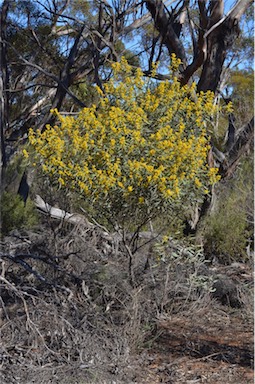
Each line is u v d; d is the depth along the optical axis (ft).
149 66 38.65
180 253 26.32
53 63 52.01
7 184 34.73
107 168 23.54
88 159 23.77
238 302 27.66
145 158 23.66
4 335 20.16
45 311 20.75
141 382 19.39
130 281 25.07
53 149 23.95
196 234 35.70
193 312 26.11
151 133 24.27
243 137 37.24
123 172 23.34
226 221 36.40
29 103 53.26
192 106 25.59
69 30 50.47
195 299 26.89
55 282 23.90
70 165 23.59
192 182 23.95
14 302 22.77
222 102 58.59
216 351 22.43
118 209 23.93
